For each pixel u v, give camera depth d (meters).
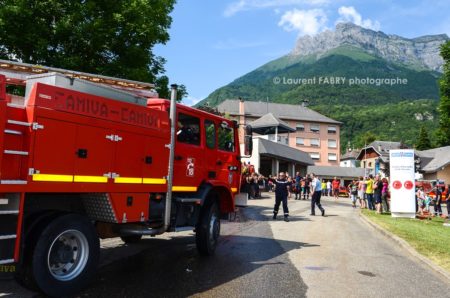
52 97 5.18
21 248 4.98
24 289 5.72
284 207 15.74
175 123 7.43
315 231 13.03
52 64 13.42
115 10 14.62
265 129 51.75
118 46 14.94
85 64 14.11
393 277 7.30
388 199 21.38
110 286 5.97
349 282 6.82
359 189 24.83
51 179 5.11
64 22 13.17
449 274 7.55
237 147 9.95
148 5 15.32
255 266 7.69
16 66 6.88
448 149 57.66
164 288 6.00
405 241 10.88
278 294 5.96
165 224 7.14
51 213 5.37
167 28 16.78
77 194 5.89
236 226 13.61
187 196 8.05
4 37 12.69
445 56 45.72
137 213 6.55
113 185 6.04
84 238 5.60
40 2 13.20
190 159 8.05
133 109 6.50
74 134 5.44
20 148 4.85
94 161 5.73
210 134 8.83
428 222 17.00
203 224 8.41
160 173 7.05
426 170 55.28
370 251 9.80
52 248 5.31
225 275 6.91
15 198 4.79
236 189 9.86
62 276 5.41
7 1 12.82
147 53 15.95
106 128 5.94
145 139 6.71
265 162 43.66
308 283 6.64
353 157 105.50
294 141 85.38
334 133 88.25
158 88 16.67
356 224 15.55
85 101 5.63
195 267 7.40
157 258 8.04
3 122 4.62
